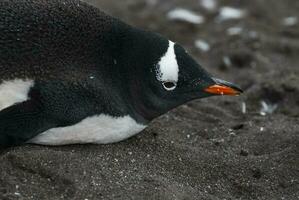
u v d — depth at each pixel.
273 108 11.41
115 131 8.32
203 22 15.95
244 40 14.81
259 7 16.59
